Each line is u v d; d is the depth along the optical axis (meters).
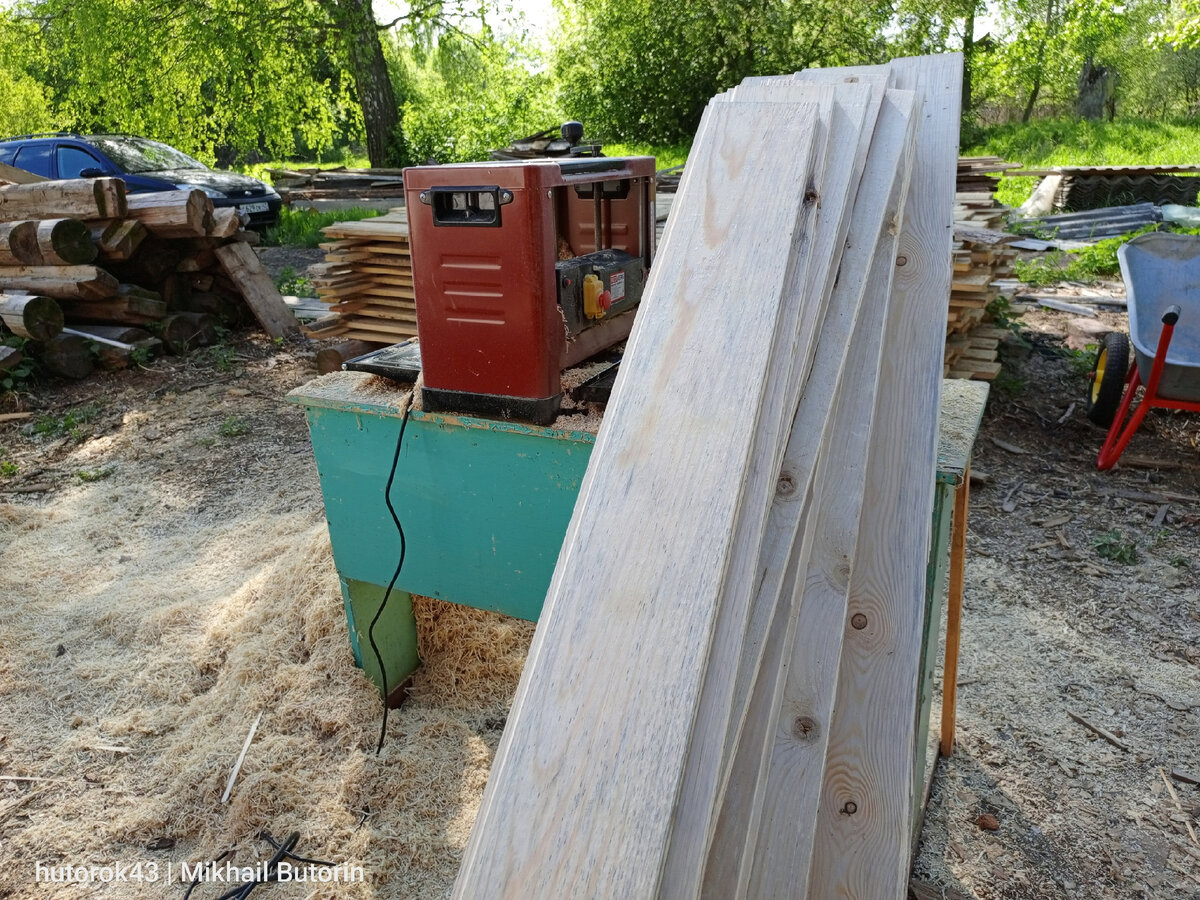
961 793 2.35
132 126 14.80
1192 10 13.49
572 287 1.91
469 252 1.78
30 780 2.44
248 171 16.66
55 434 5.11
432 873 2.11
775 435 1.31
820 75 2.13
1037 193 11.81
